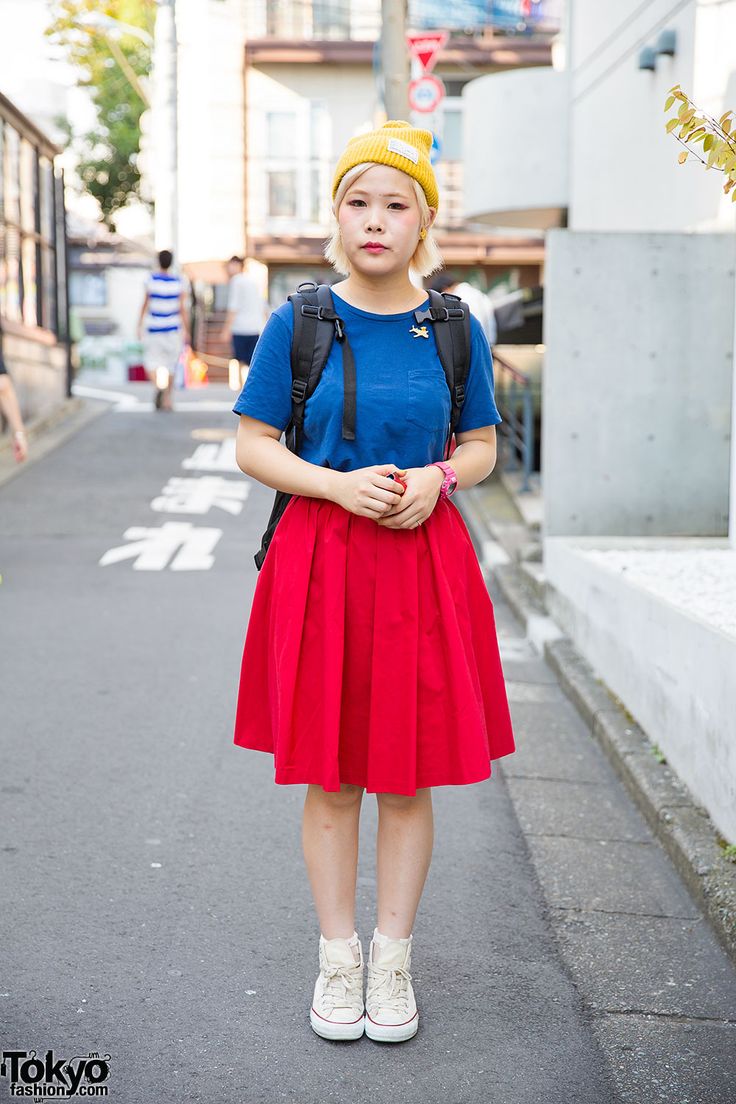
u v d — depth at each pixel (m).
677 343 7.13
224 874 3.59
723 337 7.12
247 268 24.97
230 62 24.30
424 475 2.54
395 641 2.58
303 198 24.75
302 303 2.62
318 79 24.47
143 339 16.23
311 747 2.60
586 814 4.16
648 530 7.23
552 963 3.11
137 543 9.06
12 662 5.91
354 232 2.56
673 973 3.06
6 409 7.25
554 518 7.19
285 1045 2.68
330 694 2.56
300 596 2.60
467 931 3.28
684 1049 2.70
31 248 14.88
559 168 12.09
